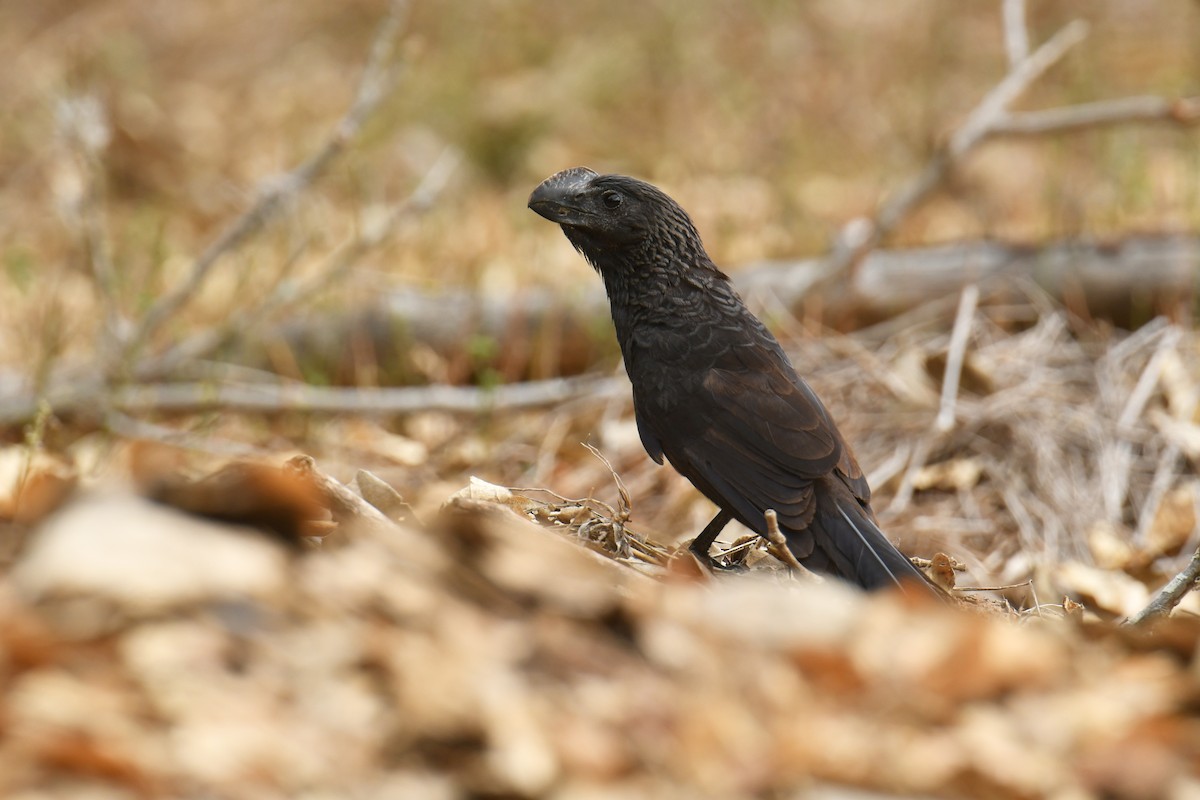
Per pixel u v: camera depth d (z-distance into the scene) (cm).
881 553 743
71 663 490
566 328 1394
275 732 478
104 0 2430
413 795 468
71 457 1163
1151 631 651
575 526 769
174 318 1493
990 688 559
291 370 1388
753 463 800
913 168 1922
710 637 563
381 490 713
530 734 492
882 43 2198
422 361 1384
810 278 1386
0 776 441
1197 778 520
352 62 2347
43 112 1923
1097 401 1150
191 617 517
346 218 1814
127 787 445
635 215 854
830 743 517
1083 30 1480
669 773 495
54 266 1656
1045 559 980
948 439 1113
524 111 2025
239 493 588
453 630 543
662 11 2211
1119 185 1530
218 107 2144
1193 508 1026
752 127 2059
